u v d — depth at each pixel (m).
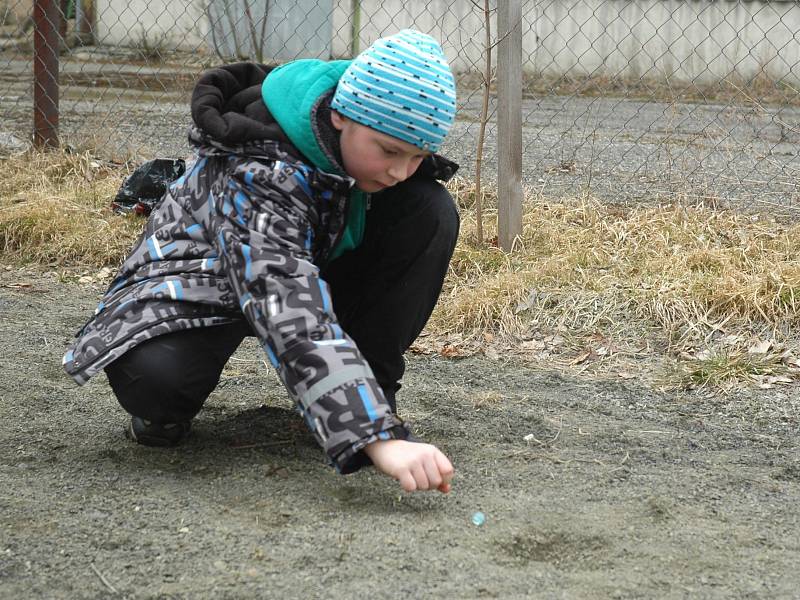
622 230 4.35
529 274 3.89
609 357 3.37
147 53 11.68
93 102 8.62
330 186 1.95
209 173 2.12
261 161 1.94
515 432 2.67
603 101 10.80
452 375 3.20
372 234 2.30
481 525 2.06
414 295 2.31
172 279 2.12
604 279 3.86
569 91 11.49
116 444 2.43
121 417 2.65
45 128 5.54
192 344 2.17
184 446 2.43
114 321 2.12
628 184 5.44
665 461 2.52
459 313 3.67
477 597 1.79
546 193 5.08
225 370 3.11
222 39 11.16
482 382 3.14
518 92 4.14
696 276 3.77
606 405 2.96
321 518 2.06
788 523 2.17
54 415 2.66
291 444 2.45
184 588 1.79
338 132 1.95
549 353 3.43
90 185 5.05
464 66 11.57
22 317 3.67
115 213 4.73
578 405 2.95
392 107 1.84
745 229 4.37
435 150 1.92
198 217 2.13
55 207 4.70
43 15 5.43
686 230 4.32
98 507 2.10
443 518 2.09
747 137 7.69
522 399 2.97
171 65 11.27
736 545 2.04
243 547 1.93
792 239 4.18
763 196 5.03
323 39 11.96
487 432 2.65
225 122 1.97
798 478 2.45
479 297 3.70
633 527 2.10
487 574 1.86
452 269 4.09
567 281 3.85
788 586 1.87
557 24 11.96
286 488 2.20
